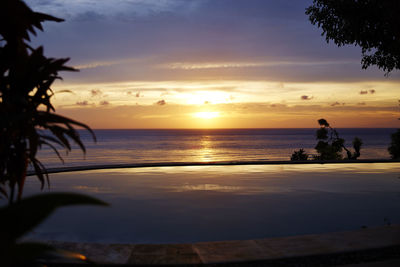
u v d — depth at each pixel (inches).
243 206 215.6
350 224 173.3
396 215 191.3
